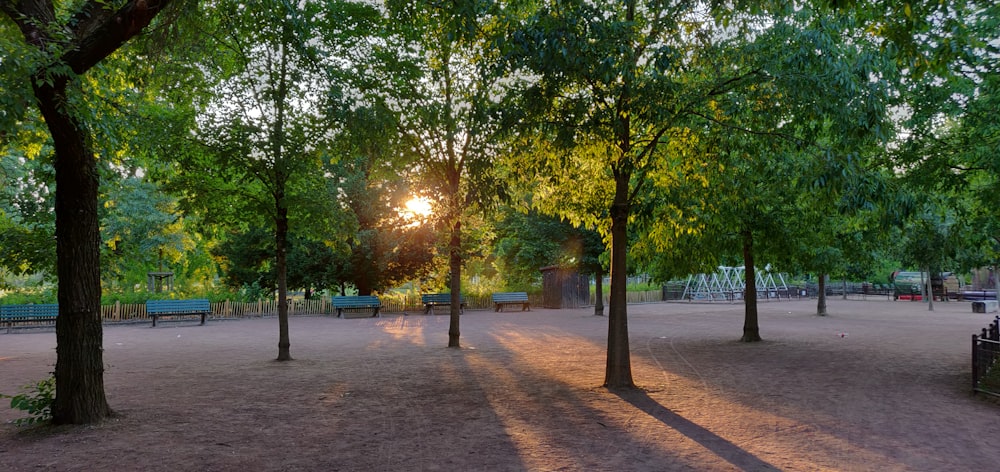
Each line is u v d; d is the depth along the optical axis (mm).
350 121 11422
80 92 6973
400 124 14766
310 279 32812
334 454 6367
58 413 7586
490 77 8906
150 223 31938
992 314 29125
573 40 7988
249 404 8969
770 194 14594
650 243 15625
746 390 9859
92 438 6973
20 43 5680
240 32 12188
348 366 12930
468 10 8219
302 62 12531
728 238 16188
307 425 7656
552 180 10578
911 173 11367
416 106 14430
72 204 7551
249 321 27297
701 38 9742
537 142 9852
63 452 6418
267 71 13461
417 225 27094
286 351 13953
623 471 5742
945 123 12117
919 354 14359
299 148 13617
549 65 8047
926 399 9102
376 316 30312
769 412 8250
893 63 10078
